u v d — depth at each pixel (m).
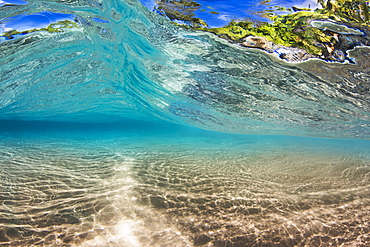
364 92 6.01
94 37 5.80
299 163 5.45
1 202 2.75
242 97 7.43
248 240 2.08
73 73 7.71
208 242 2.04
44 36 5.52
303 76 5.73
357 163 5.66
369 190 3.54
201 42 5.34
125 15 5.00
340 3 4.02
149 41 5.77
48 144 7.94
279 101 7.25
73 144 8.16
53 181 3.59
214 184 3.67
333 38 4.52
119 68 7.64
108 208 2.66
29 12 4.77
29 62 6.58
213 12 4.59
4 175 3.85
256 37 4.84
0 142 8.26
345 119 8.18
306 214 2.64
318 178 4.20
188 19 4.83
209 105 8.72
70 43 5.97
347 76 5.44
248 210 2.72
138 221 2.38
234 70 6.10
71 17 5.02
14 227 2.19
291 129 10.66
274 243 2.04
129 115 16.83
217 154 6.45
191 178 3.98
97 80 8.61
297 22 4.42
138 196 3.05
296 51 4.95
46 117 16.38
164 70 7.05
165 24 5.05
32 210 2.56
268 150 7.41
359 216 2.61
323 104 7.01
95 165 4.72
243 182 3.84
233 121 10.28
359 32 4.30
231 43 5.12
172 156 5.96
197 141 9.95
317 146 8.87
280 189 3.53
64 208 2.62
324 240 2.10
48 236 2.05
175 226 2.30
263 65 5.60
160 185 3.54
